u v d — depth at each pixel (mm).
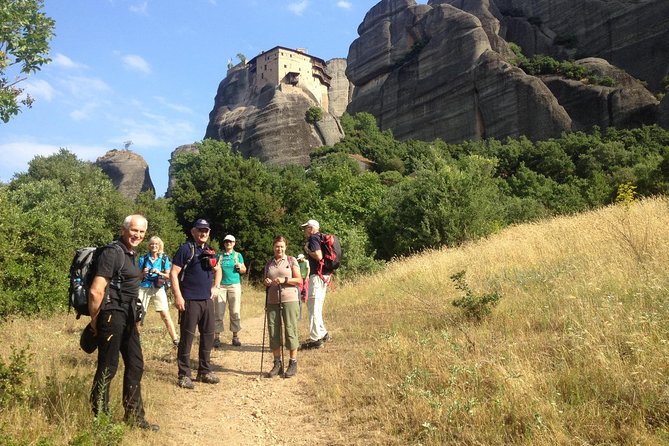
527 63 89750
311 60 112500
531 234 14516
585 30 95188
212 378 6371
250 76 116312
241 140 97562
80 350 7395
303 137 91250
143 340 8664
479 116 88062
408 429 4309
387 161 75188
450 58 94750
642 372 4051
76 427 4109
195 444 4395
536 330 6355
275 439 4613
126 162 98375
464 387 4785
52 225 13641
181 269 6316
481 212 22531
